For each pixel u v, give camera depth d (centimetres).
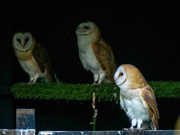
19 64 893
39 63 862
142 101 739
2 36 867
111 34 923
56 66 920
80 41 853
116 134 694
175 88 837
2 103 866
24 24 913
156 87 837
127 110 756
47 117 890
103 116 893
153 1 921
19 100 880
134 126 765
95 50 847
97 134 689
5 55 867
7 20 868
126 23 923
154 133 698
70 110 892
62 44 921
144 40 923
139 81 741
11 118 867
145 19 923
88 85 844
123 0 923
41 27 917
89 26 853
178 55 922
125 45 923
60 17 920
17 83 862
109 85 839
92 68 855
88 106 891
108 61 850
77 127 893
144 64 922
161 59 923
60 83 862
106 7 922
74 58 920
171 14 922
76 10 923
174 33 923
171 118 892
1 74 866
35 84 852
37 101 887
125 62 923
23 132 691
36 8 915
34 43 860
